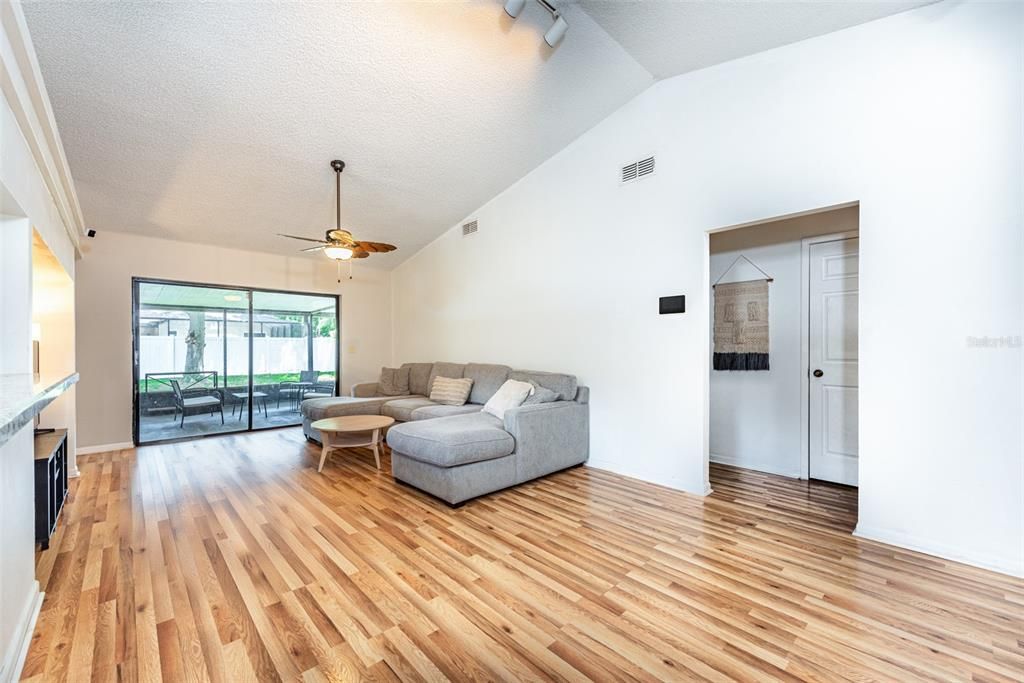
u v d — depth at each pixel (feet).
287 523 8.73
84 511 9.32
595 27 9.12
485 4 8.36
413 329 20.98
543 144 13.39
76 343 14.16
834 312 11.21
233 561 7.18
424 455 9.88
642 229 11.63
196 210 14.17
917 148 7.57
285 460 13.56
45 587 6.36
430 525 8.65
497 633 5.41
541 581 6.59
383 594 6.24
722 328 13.20
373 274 21.75
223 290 17.44
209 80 9.18
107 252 14.70
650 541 7.93
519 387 12.46
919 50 7.56
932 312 7.43
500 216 16.10
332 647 5.15
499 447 10.26
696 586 6.44
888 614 5.75
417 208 16.34
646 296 11.54
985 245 7.00
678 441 10.86
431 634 5.39
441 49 9.28
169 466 12.81
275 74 9.29
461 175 14.49
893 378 7.80
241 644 5.18
